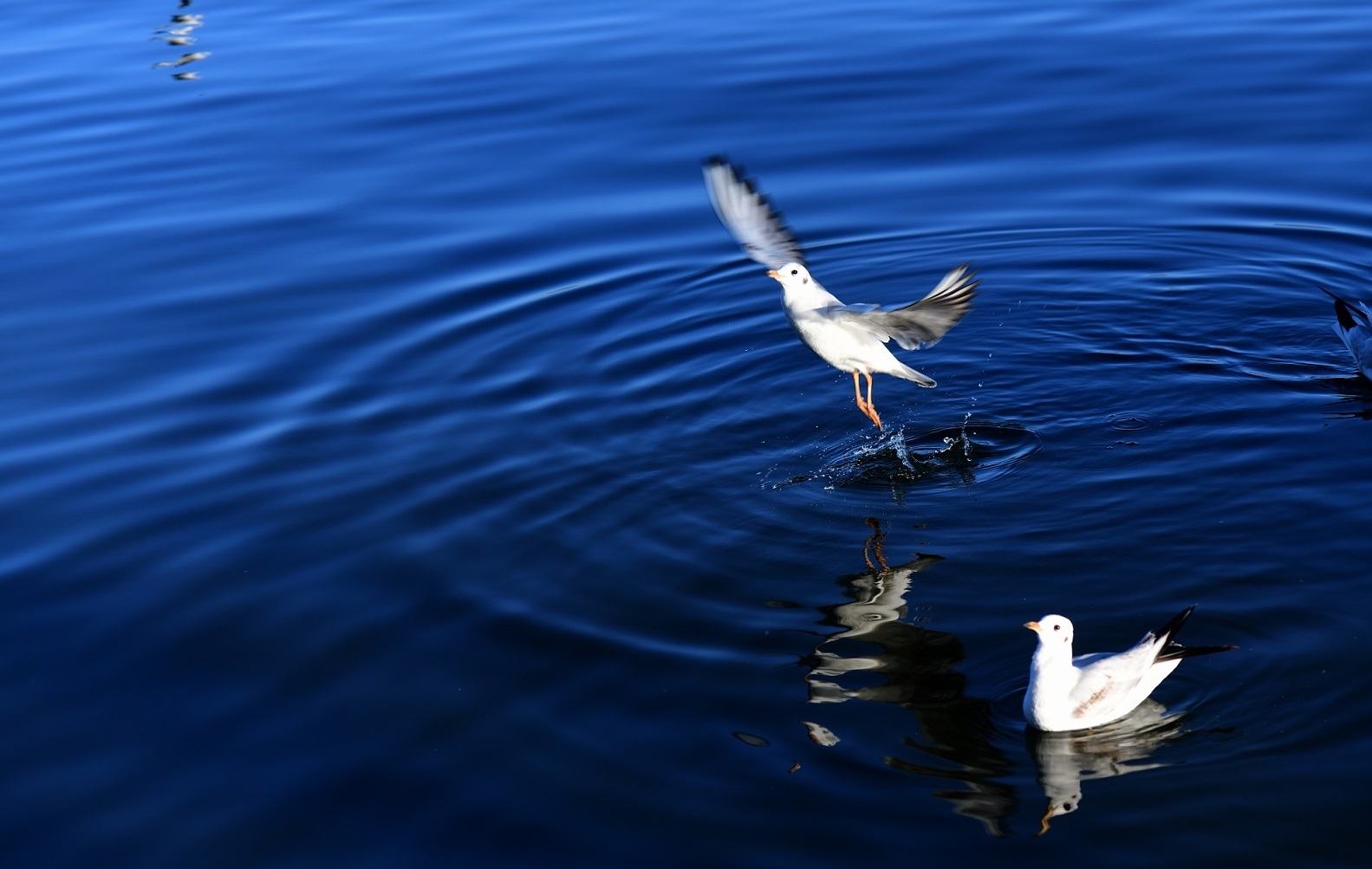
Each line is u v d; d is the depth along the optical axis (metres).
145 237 17.70
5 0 28.11
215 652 10.09
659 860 7.89
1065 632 8.69
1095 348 14.32
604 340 14.92
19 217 18.44
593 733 8.97
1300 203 17.02
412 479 12.28
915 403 13.40
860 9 24.59
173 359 14.81
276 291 16.25
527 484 12.09
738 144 19.33
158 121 21.27
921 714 9.00
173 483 12.43
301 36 25.12
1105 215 17.16
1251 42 21.75
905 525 11.22
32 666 10.04
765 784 8.44
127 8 27.59
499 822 8.27
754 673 9.47
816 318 11.12
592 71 22.30
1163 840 7.80
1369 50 21.03
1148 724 8.75
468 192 18.52
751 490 11.88
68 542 11.59
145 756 9.06
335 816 8.43
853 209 17.64
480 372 14.34
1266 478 11.52
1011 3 24.39
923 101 20.34
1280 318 14.68
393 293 16.14
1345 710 8.70
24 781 8.89
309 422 13.44
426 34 24.75
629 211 17.89
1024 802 8.17
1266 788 8.12
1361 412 12.57
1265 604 9.78
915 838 7.95
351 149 19.95
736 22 24.33
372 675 9.71
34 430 13.47
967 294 9.17
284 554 11.24
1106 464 11.98
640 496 11.84
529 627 10.09
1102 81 20.62
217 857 8.19
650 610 10.23
